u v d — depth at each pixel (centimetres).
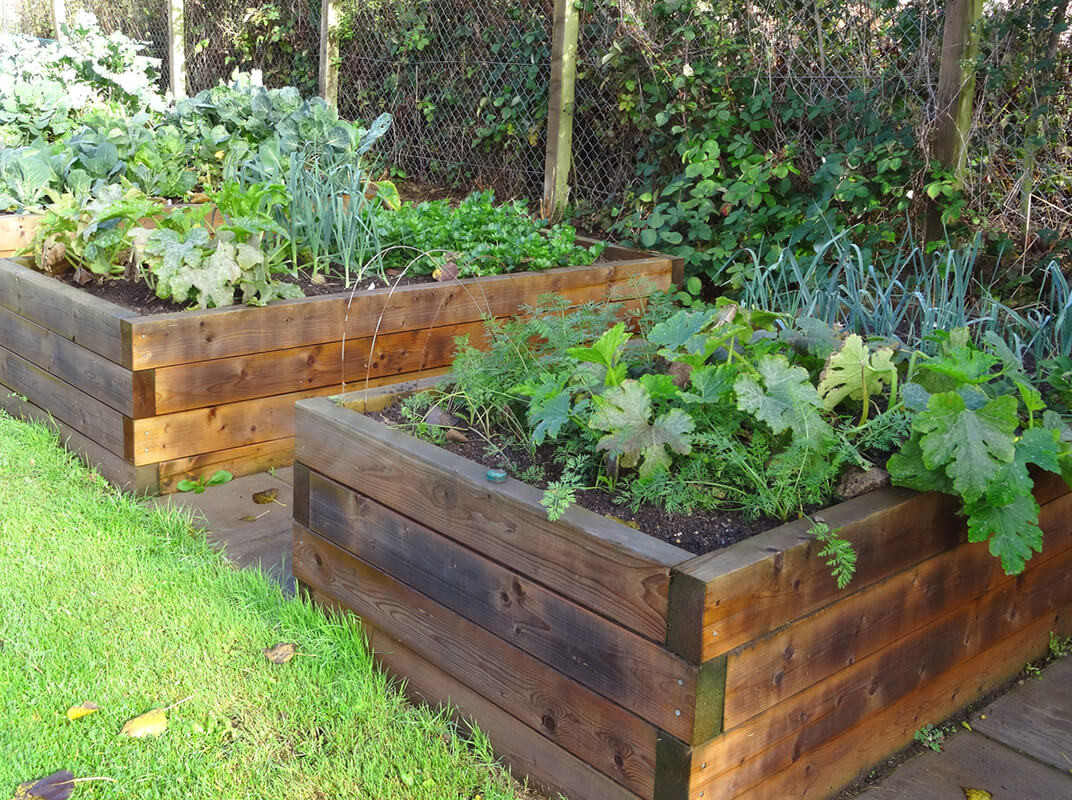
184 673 227
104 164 523
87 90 715
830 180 457
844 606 189
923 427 194
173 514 313
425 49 707
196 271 339
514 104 636
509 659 202
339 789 194
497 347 270
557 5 559
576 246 480
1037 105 406
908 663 212
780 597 174
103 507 312
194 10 922
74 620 245
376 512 229
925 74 436
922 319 366
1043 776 214
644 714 174
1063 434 211
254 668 231
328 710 218
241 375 344
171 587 264
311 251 420
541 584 192
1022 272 418
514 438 243
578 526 182
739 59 507
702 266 505
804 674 185
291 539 308
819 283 377
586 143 594
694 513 200
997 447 190
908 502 197
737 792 178
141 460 328
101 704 215
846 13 463
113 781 193
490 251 429
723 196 507
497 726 207
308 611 251
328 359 366
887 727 212
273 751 205
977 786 209
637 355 273
